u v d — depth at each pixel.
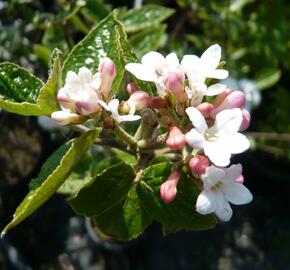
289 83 0.32
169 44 0.24
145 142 0.12
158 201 0.12
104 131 0.12
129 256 0.29
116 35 0.12
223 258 0.30
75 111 0.11
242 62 0.29
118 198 0.12
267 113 0.31
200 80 0.11
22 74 0.12
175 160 0.12
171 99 0.11
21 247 0.28
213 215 0.12
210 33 0.27
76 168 0.16
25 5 0.23
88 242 0.28
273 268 0.30
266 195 0.33
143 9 0.18
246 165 0.32
